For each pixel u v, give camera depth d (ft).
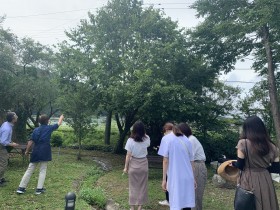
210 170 40.01
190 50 51.44
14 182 25.63
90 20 50.98
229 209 22.38
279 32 41.73
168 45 42.47
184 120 45.14
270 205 11.91
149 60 41.88
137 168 19.83
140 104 40.68
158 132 51.03
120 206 22.06
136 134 20.02
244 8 42.65
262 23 37.17
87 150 53.83
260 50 51.42
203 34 50.72
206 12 48.91
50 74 56.34
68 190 24.20
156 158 38.60
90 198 22.06
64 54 49.70
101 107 46.62
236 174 14.57
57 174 30.14
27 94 42.65
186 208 15.52
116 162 42.80
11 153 34.99
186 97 41.32
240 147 12.37
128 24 49.34
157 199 24.29
